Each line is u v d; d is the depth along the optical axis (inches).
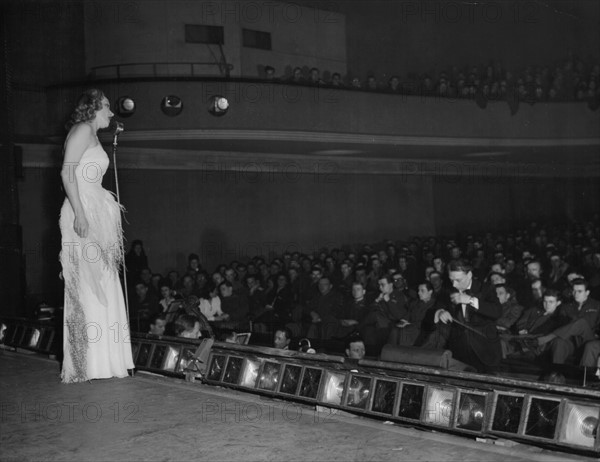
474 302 188.4
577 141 689.6
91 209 130.6
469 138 657.0
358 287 377.4
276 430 100.0
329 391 120.3
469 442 92.0
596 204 805.9
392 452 88.9
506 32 810.2
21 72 546.6
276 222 701.9
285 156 704.4
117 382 133.0
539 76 693.3
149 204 622.5
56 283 557.0
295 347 320.8
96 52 592.4
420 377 114.3
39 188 553.0
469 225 823.7
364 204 763.4
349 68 756.6
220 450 91.9
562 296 341.4
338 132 597.0
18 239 274.1
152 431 100.9
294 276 492.7
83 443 96.2
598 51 788.0
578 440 91.0
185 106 538.3
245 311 438.3
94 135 131.5
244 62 660.1
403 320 322.7
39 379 136.9
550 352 285.3
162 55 616.1
